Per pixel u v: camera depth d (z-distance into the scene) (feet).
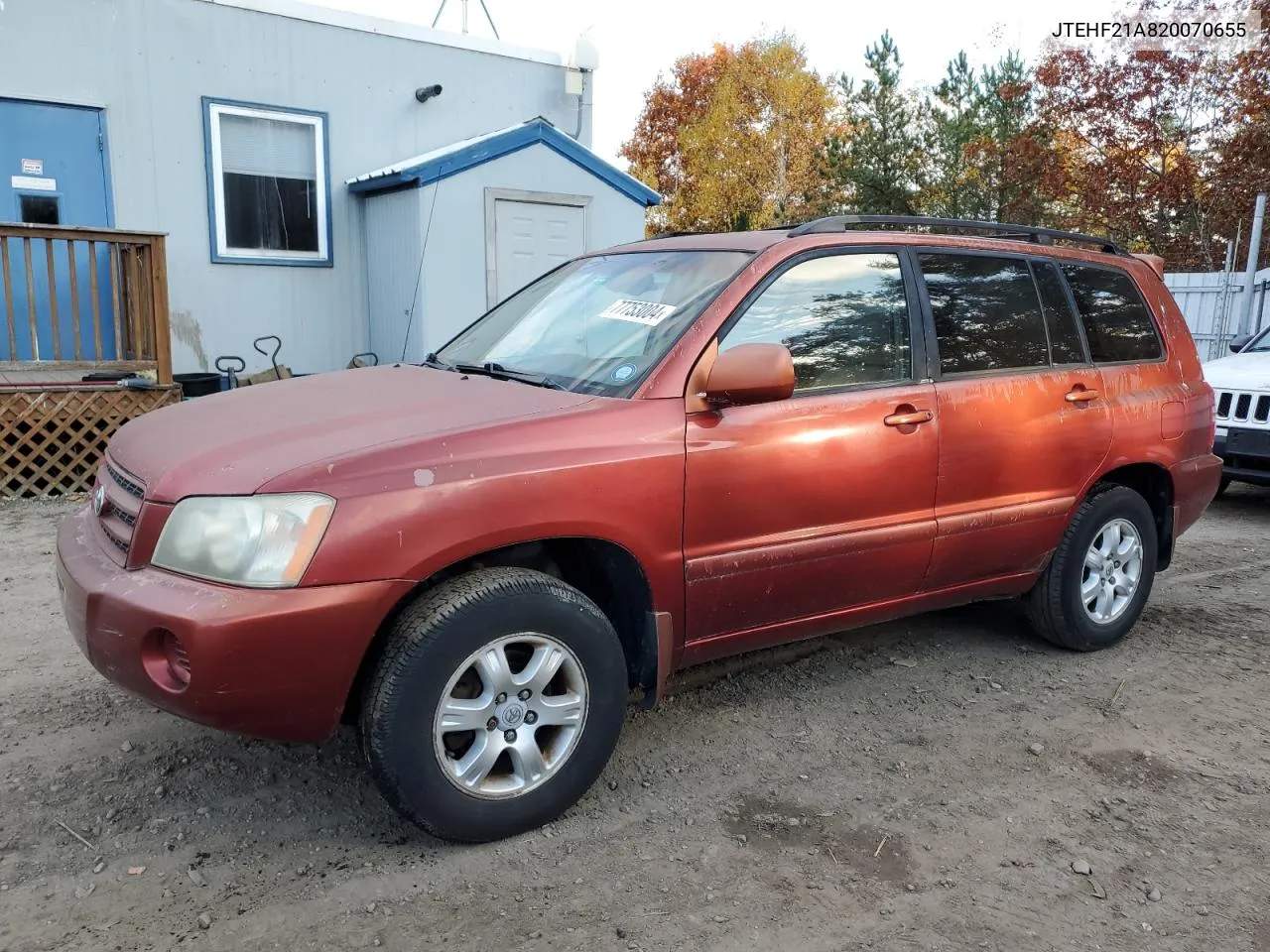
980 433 13.12
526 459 9.58
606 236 36.14
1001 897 9.11
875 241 12.82
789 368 10.30
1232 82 64.59
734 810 10.52
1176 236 72.28
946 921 8.74
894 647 15.56
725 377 10.38
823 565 11.85
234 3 30.42
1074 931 8.64
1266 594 18.79
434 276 32.14
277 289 32.71
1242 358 27.86
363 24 33.01
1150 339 15.94
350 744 11.76
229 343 31.99
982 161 83.56
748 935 8.48
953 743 12.24
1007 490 13.57
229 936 8.30
